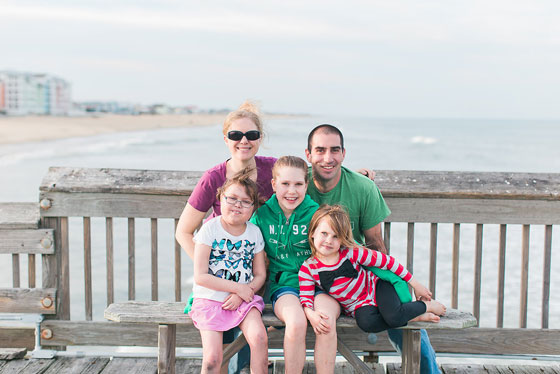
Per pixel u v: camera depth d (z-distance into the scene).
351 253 2.61
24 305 3.32
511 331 3.21
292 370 2.45
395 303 2.49
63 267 3.37
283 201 2.68
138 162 29.50
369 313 2.51
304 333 2.45
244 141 2.80
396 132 89.62
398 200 3.24
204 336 2.51
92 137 61.25
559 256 8.52
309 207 2.75
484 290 7.05
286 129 89.06
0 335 3.40
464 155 39.00
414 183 3.24
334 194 2.94
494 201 3.21
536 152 43.66
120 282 7.23
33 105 165.00
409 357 2.58
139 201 3.29
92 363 3.21
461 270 7.91
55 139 55.66
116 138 59.69
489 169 30.59
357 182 2.94
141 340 3.35
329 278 2.58
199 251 2.64
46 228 3.34
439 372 2.83
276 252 2.77
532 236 9.90
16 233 3.31
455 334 3.24
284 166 2.65
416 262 8.31
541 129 122.81
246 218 2.63
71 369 3.12
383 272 2.60
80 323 3.34
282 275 2.76
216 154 35.88
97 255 8.54
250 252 2.69
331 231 2.53
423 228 10.84
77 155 34.22
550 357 3.23
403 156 37.06
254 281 2.67
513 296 6.80
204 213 2.86
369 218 2.96
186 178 3.31
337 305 2.59
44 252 3.32
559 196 3.15
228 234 2.67
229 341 2.76
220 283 2.58
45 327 3.33
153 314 2.61
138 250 8.96
